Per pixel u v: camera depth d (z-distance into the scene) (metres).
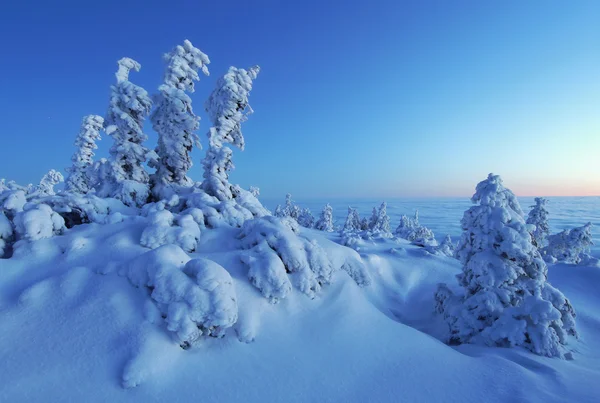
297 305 8.45
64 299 6.79
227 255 9.11
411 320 13.83
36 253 8.32
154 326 6.39
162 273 6.89
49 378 5.25
